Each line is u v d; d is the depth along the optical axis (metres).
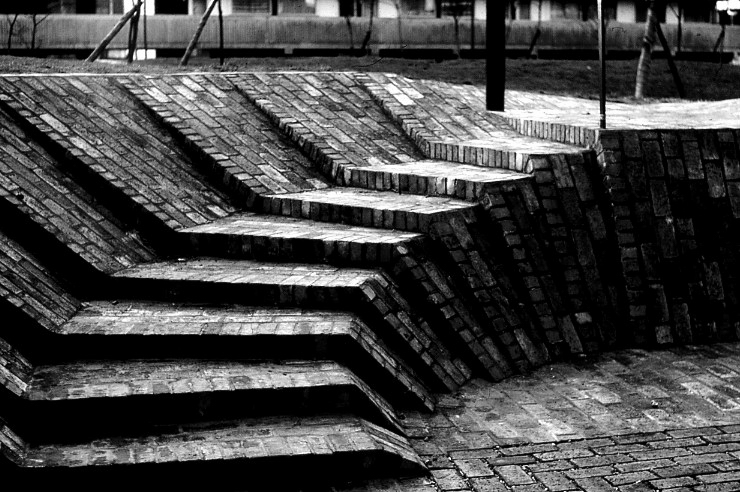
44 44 23.91
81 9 26.17
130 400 6.51
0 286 7.50
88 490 5.93
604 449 6.63
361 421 6.67
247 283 7.92
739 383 7.76
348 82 12.68
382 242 8.07
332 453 6.21
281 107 11.66
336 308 7.65
